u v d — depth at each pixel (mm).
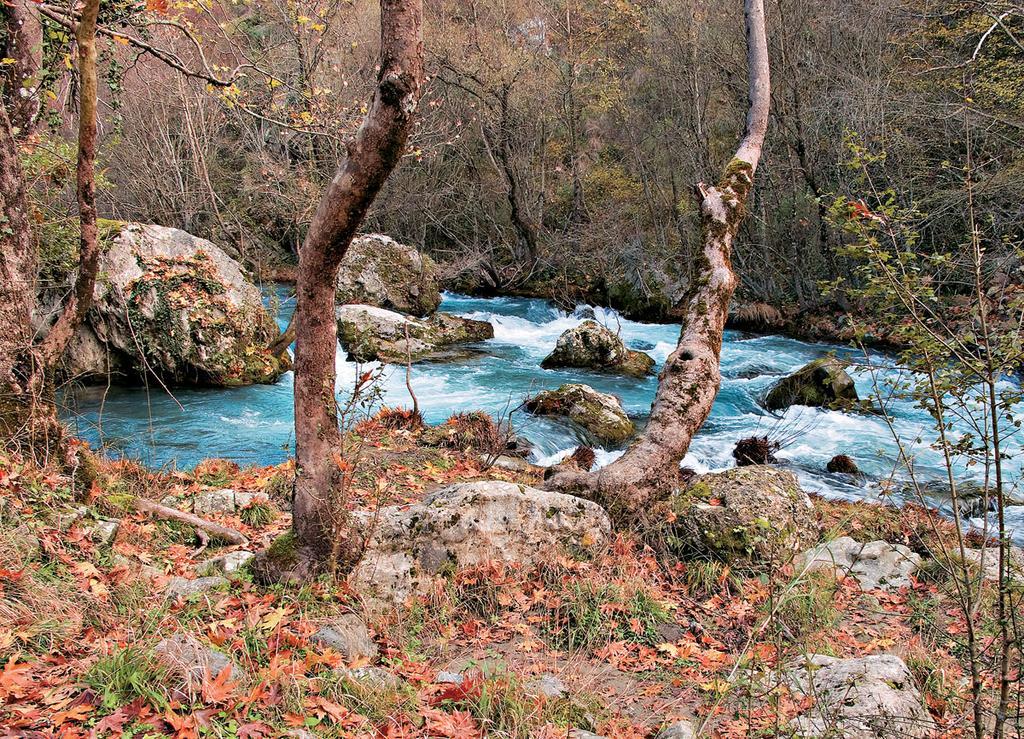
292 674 3662
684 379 8242
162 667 3418
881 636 5441
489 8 25234
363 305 17281
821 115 18906
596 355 16219
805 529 6711
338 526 4965
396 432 10172
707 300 8953
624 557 6258
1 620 3697
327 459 4914
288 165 23438
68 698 3227
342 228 4410
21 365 5422
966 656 4523
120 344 12656
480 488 5984
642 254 24469
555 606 5535
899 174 16047
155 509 5988
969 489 9102
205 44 17266
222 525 6258
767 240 22422
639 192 26688
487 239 28062
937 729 3963
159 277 12820
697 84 22781
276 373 13906
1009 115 13945
